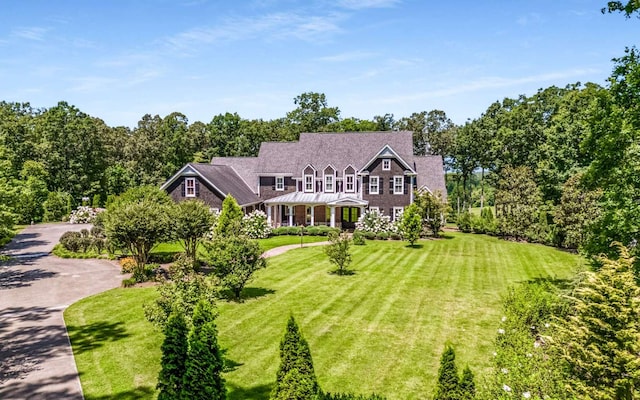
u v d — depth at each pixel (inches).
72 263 1208.2
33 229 1932.8
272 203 1951.3
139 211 1002.1
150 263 1162.0
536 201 1637.6
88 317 752.3
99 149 2859.3
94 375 541.0
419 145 3358.8
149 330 691.4
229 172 2086.6
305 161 2081.7
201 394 406.6
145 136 3024.1
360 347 629.0
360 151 2057.1
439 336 671.1
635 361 345.1
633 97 663.1
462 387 368.5
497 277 1059.3
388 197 1943.9
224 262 826.8
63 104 2881.4
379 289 938.1
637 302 372.2
